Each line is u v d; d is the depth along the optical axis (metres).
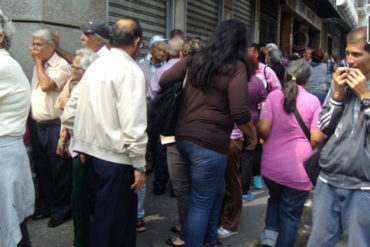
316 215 2.20
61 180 3.40
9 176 2.29
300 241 3.33
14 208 2.31
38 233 3.31
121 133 2.37
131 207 2.56
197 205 2.64
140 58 5.64
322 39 18.95
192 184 2.65
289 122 2.65
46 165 3.54
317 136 2.60
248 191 4.38
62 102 3.00
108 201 2.41
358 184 2.00
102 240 2.41
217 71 2.44
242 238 3.35
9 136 2.29
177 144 2.65
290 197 2.70
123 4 5.16
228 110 2.54
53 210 3.47
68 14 4.14
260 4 10.28
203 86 2.47
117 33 2.42
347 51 2.00
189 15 6.99
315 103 2.66
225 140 2.57
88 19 4.42
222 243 3.14
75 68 2.86
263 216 3.85
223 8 8.16
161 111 2.65
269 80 4.24
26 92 2.38
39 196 3.61
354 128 2.00
